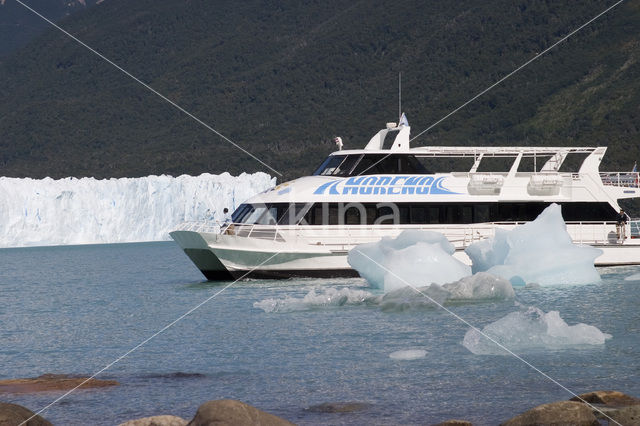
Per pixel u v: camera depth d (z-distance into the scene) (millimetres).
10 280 60562
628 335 28156
